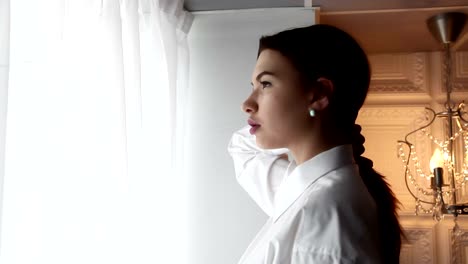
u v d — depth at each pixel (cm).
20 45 73
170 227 130
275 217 86
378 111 178
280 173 104
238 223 139
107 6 96
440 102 175
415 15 146
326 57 79
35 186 74
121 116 95
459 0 136
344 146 80
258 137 83
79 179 84
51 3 78
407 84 178
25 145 73
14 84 72
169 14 130
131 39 107
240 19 147
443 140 172
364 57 82
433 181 151
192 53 148
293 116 79
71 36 84
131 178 103
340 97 79
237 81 146
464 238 169
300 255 69
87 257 86
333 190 73
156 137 124
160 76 126
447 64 155
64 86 80
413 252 170
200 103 146
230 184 141
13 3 72
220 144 143
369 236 70
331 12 146
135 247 106
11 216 70
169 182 127
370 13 146
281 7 144
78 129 85
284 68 79
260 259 77
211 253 139
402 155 171
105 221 92
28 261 73
